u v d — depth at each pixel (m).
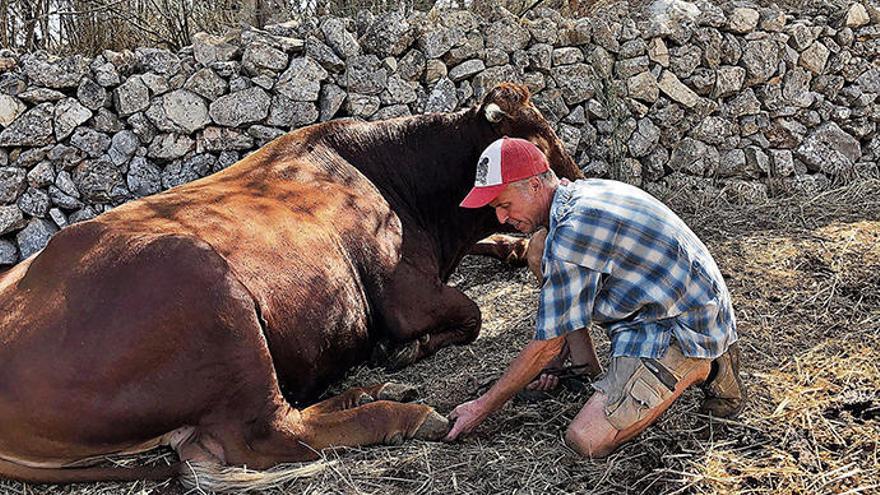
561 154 4.89
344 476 3.35
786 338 4.38
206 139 5.70
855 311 4.61
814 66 6.72
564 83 6.33
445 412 3.91
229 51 5.72
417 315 4.30
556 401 3.85
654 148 6.52
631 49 6.39
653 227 3.20
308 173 4.34
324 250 3.95
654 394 3.29
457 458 3.46
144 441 3.35
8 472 3.32
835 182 6.69
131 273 3.29
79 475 3.34
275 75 5.76
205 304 3.28
